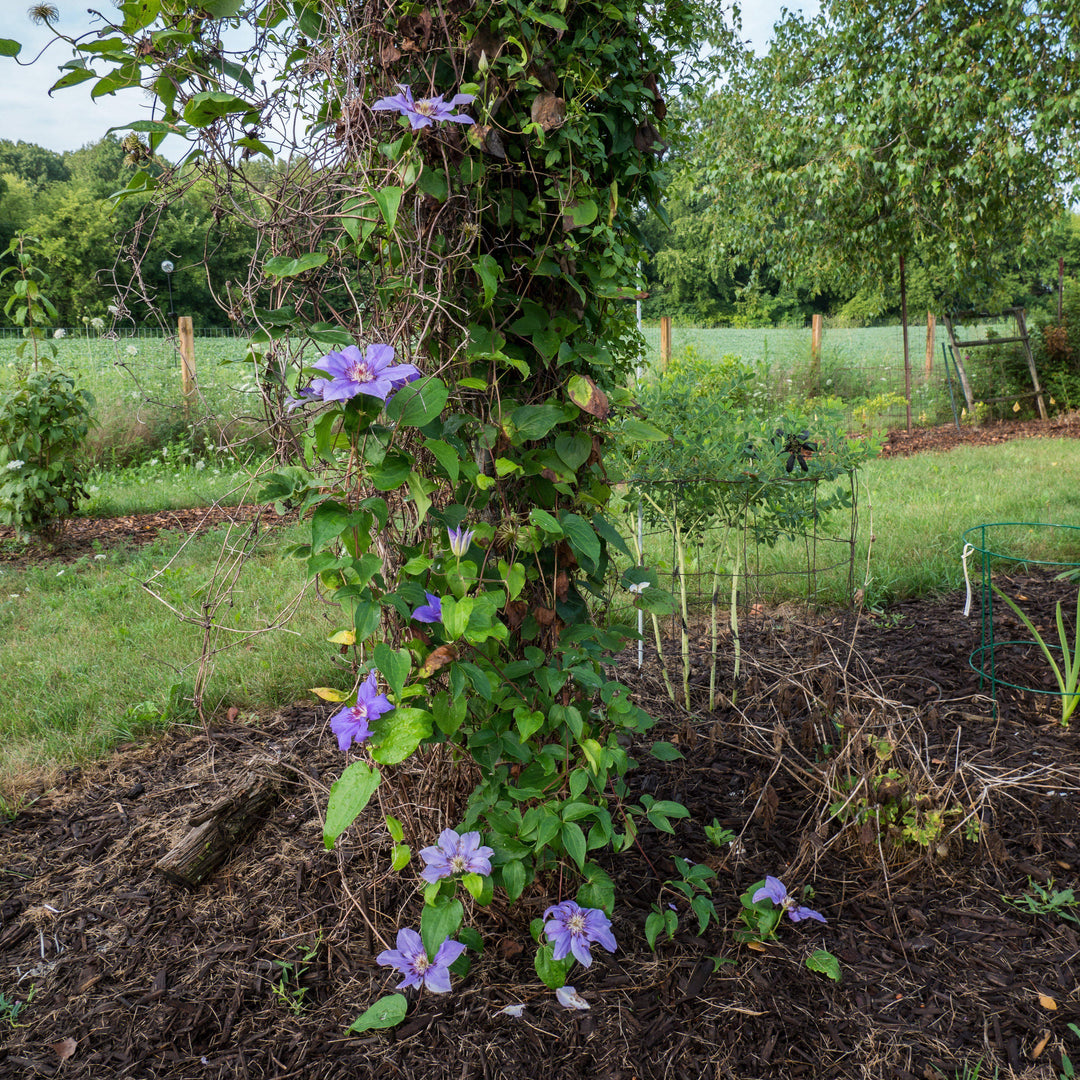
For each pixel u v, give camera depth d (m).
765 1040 1.67
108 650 3.80
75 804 2.70
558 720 1.71
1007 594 4.34
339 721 1.46
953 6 9.70
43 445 5.89
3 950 2.04
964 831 2.27
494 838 1.72
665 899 2.09
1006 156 9.02
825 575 4.52
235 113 1.57
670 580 3.60
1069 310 11.94
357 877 2.20
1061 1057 1.61
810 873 2.19
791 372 13.12
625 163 1.94
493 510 1.86
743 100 10.87
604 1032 1.69
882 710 2.54
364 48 1.64
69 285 11.45
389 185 1.60
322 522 1.44
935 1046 1.66
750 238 11.52
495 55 1.62
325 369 1.38
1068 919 2.00
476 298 1.73
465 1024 1.72
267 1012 1.80
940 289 18.97
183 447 8.61
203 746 3.03
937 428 11.77
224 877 2.27
